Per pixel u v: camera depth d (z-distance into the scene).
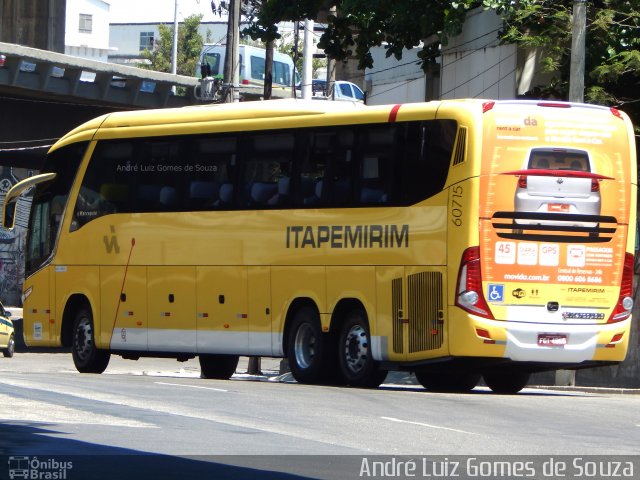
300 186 28.48
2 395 20.73
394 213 26.52
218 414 19.11
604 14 36.12
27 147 68.50
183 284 30.77
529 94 39.22
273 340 28.89
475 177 25.17
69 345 33.88
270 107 29.34
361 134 27.33
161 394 22.36
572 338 25.69
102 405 19.75
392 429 17.86
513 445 16.44
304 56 60.81
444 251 25.50
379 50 55.44
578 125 25.91
